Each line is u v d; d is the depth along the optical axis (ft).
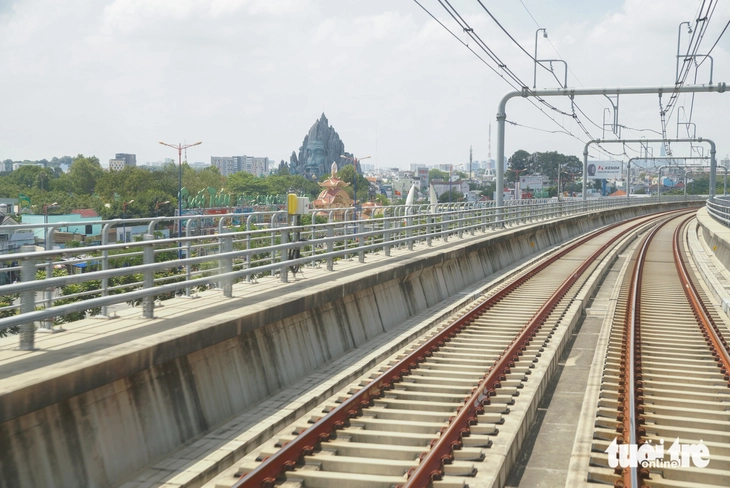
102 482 20.94
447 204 95.91
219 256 31.40
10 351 21.93
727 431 27.55
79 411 20.49
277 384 32.19
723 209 117.08
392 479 21.36
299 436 23.61
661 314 54.70
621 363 37.70
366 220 53.36
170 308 30.81
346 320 41.37
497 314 52.44
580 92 84.38
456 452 23.27
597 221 185.78
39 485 18.84
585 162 173.27
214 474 22.88
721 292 62.39
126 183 324.39
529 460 25.55
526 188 538.47
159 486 21.16
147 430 23.21
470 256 74.13
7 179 460.55
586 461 23.63
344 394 30.63
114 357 21.18
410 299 53.72
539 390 32.17
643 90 81.20
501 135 94.38
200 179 453.99
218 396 27.53
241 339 29.86
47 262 26.21
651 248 121.70
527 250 106.22
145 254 27.68
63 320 39.19
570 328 47.70
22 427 18.49
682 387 33.40
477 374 34.22
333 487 21.43
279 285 39.19
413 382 33.63
